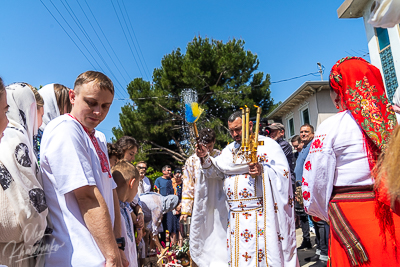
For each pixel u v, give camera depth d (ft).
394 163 4.24
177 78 57.21
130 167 8.71
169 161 66.85
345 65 6.72
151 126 58.75
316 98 47.60
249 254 9.79
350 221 6.04
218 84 59.36
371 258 5.69
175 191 24.68
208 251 11.91
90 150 5.85
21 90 5.45
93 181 5.36
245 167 10.27
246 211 10.12
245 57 59.00
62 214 5.28
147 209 14.62
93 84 5.83
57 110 7.26
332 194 6.55
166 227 21.58
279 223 9.75
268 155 10.25
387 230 5.65
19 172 4.68
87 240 5.20
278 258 9.44
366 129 6.06
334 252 6.29
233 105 54.19
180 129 57.98
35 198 4.74
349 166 6.28
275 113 60.08
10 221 4.53
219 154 12.76
